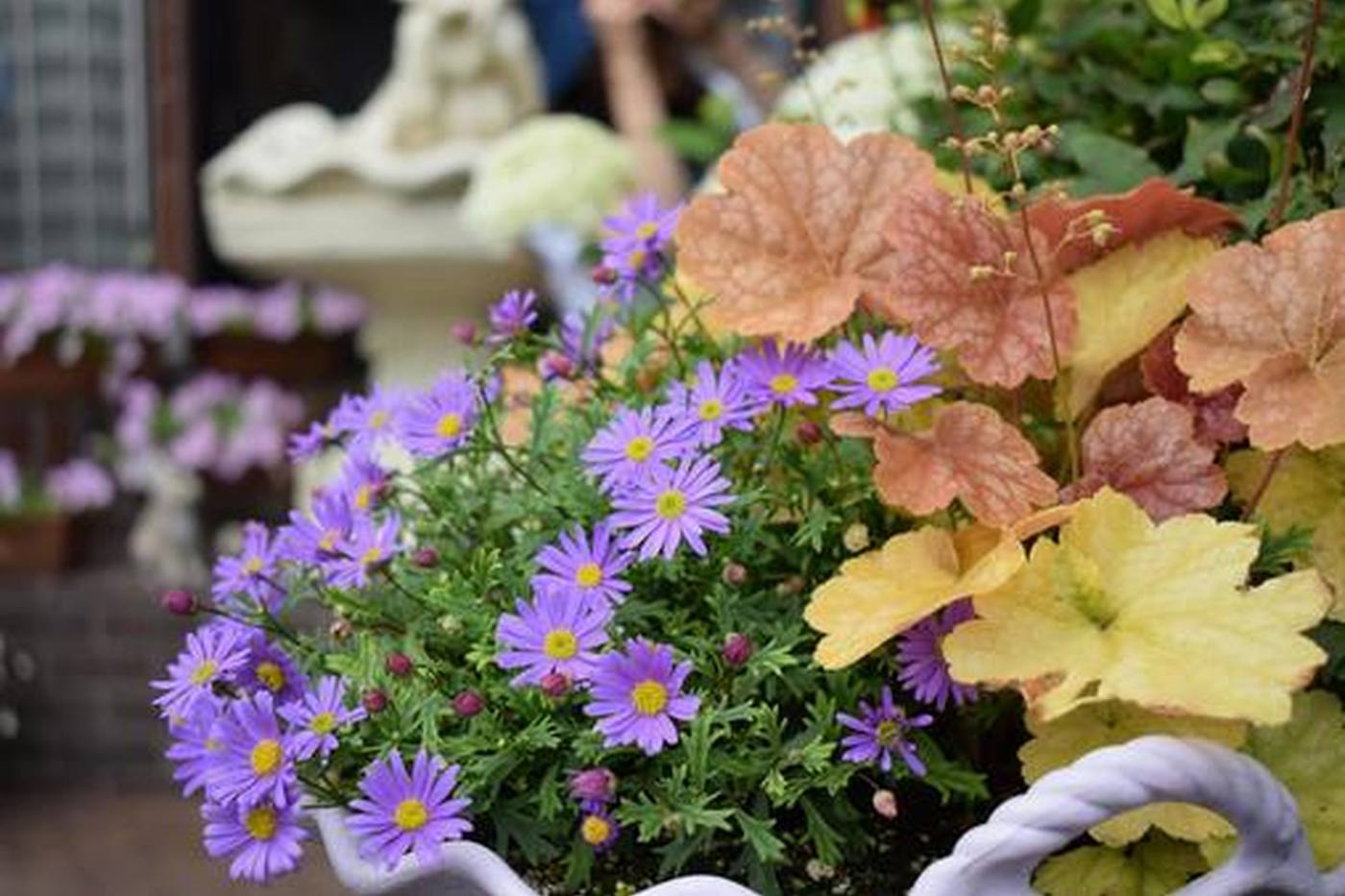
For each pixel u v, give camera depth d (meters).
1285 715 0.73
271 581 0.86
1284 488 0.81
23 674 2.87
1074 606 0.77
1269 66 0.92
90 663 2.85
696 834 0.78
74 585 2.87
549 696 0.78
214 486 3.13
